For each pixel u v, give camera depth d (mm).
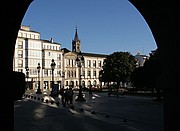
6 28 3889
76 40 94375
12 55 4082
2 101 3867
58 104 20297
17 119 12156
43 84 65438
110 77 44031
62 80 68188
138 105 20875
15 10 3869
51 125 10328
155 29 4953
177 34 4590
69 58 80062
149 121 11508
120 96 35250
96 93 46188
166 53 4848
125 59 43625
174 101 4777
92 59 89188
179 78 4617
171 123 4836
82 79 84688
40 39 67250
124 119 11539
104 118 12594
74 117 12945
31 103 22125
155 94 35125
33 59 62719
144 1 4637
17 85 4082
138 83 26688
